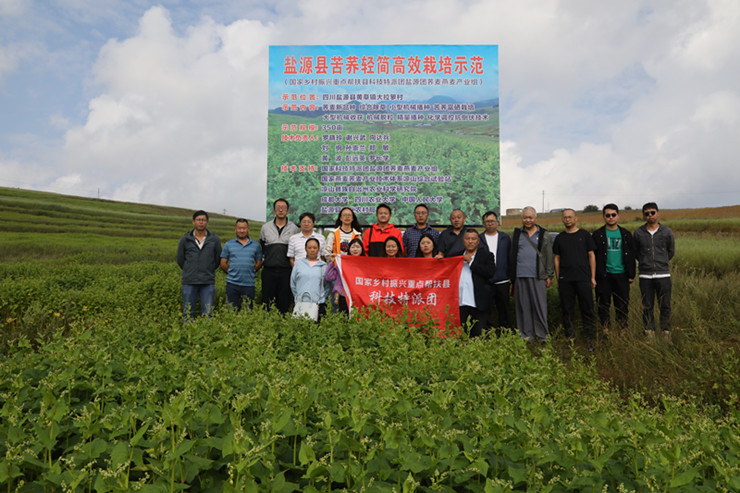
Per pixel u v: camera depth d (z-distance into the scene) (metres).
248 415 3.26
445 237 8.78
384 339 5.62
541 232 8.52
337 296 8.38
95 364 4.02
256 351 4.18
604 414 2.94
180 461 2.46
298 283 8.10
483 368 4.42
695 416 3.56
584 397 4.11
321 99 11.27
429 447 2.70
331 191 11.18
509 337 5.57
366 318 6.66
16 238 28.58
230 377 3.62
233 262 8.80
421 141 11.22
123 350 4.66
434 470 2.58
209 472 2.62
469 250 8.05
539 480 2.47
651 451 2.59
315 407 3.36
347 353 5.00
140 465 2.38
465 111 11.27
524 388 3.92
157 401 3.37
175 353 4.73
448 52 11.34
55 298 8.97
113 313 8.34
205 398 3.11
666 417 3.04
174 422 2.49
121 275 14.71
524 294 8.53
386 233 8.74
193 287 8.64
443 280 8.13
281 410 2.83
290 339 5.84
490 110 11.25
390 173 11.17
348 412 2.84
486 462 2.66
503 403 3.06
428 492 2.45
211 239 8.77
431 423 2.93
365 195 11.17
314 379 3.59
